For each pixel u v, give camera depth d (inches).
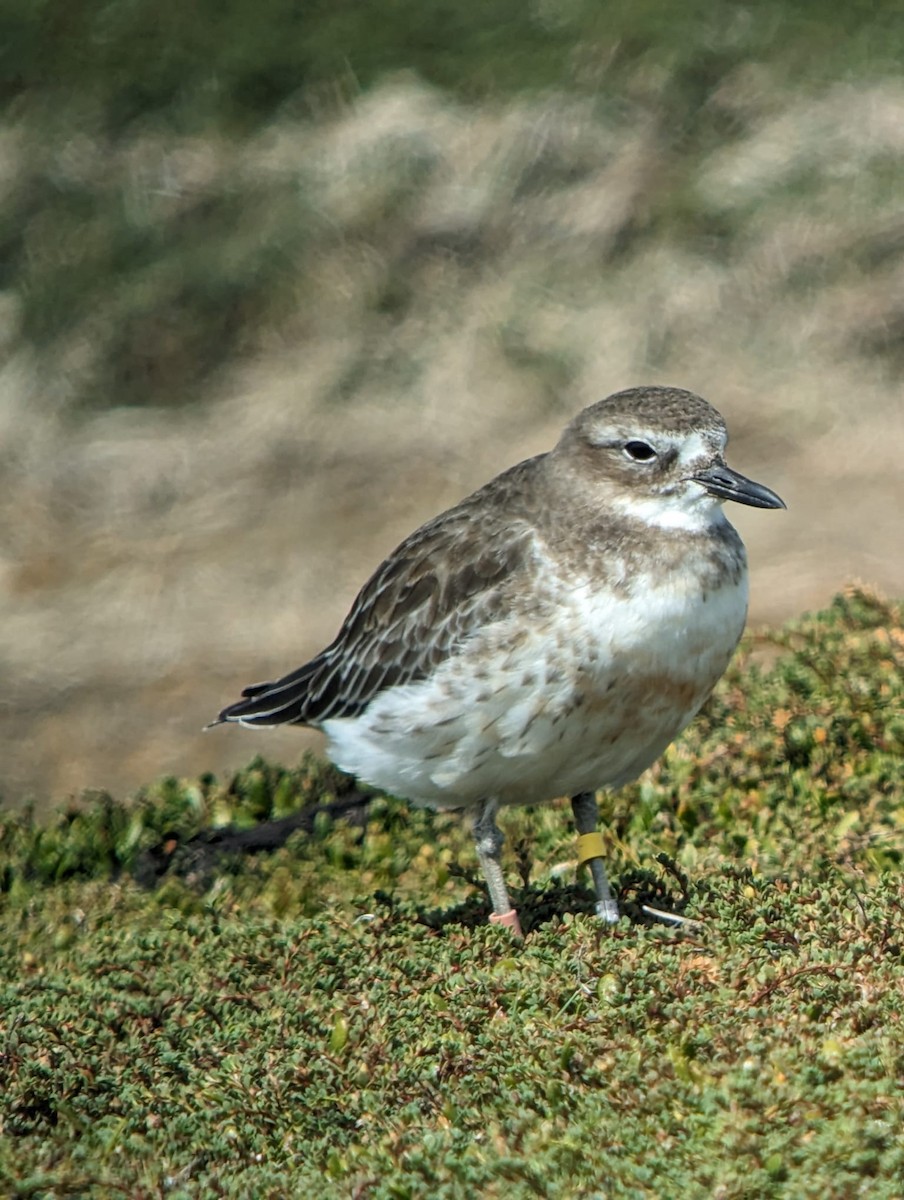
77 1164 268.7
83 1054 299.3
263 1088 282.0
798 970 286.8
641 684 337.4
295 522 764.0
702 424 344.5
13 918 406.0
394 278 861.2
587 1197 237.8
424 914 350.0
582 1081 270.4
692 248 847.1
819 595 659.4
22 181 917.2
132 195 905.5
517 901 356.2
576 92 905.5
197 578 735.7
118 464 804.0
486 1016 294.0
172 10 977.5
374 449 795.4
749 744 414.9
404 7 971.3
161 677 674.2
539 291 845.2
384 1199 247.1
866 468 749.9
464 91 921.5
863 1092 251.1
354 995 307.6
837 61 903.7
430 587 354.0
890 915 306.3
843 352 805.2
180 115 934.4
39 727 653.9
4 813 482.3
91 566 751.7
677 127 891.4
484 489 377.1
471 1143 256.7
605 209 861.2
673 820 398.0
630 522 341.1
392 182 887.1
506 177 879.1
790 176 858.8
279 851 422.9
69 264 884.0
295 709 394.9
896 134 862.5
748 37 921.5
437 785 356.5
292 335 853.2
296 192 893.8
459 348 830.5
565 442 357.1
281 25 968.9
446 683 345.1
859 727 415.8
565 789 355.3
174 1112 283.3
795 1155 241.0
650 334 820.0
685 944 310.5
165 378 848.3
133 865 437.1
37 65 965.2
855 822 372.8
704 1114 252.5
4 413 834.8
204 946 344.5
